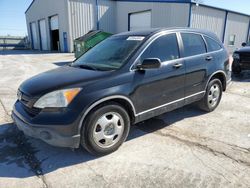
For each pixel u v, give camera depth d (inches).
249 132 153.5
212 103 190.1
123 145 135.8
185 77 156.8
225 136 147.3
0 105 215.9
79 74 125.0
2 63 567.2
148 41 139.6
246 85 300.7
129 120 131.3
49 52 956.0
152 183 102.3
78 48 589.9
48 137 108.3
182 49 157.4
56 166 116.5
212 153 126.5
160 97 143.2
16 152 130.6
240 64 342.6
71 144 110.8
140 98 131.9
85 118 113.0
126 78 124.3
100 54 152.5
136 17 884.0
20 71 431.5
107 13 957.8
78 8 885.8
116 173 110.0
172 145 135.7
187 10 700.0
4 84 312.3
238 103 218.7
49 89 111.9
